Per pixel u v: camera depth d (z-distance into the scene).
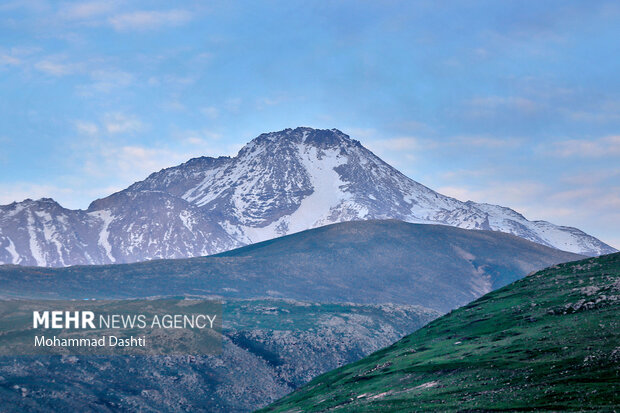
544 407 111.00
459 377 146.50
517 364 142.00
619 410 101.31
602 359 128.38
